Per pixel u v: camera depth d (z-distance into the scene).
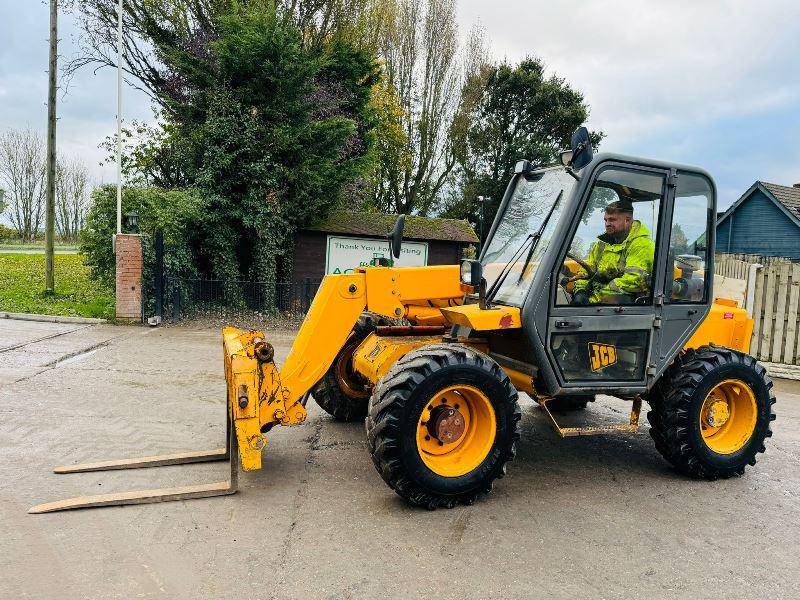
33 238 42.50
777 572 3.08
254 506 3.63
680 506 3.89
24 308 10.93
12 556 2.97
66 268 18.70
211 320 11.34
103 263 11.31
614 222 4.11
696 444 4.28
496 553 3.16
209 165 11.96
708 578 2.99
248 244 13.16
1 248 34.00
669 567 3.09
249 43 11.91
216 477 4.04
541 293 3.88
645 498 4.01
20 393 5.91
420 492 3.60
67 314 10.70
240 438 3.57
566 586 2.87
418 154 27.52
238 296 12.07
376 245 13.88
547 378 3.98
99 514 3.45
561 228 3.91
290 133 12.17
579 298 4.04
